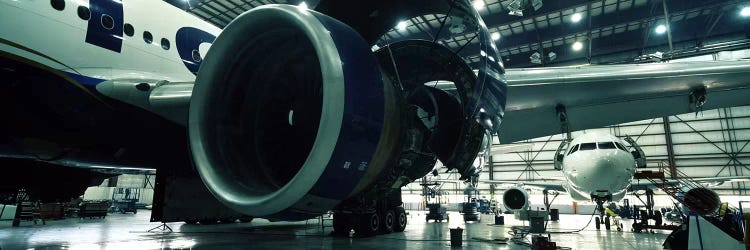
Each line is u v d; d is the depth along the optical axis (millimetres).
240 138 2865
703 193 7645
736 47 23297
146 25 5414
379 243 7492
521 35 27078
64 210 15648
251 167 2787
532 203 41656
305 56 2963
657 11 23125
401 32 26172
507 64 31531
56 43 4262
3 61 3871
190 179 6289
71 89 4273
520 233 9969
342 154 2141
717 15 24203
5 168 6094
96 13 4738
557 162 10305
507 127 5129
